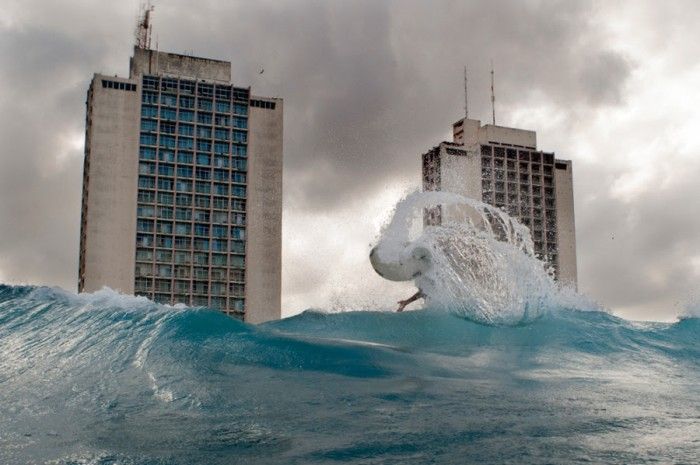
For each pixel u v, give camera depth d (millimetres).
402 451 7000
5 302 14930
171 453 7109
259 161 104750
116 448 7289
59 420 8352
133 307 14070
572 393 9672
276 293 101438
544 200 116438
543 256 114375
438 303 16219
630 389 10109
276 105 107250
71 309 14242
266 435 7629
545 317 15188
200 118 103500
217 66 106312
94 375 10391
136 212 97062
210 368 10547
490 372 11109
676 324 14961
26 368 10930
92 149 96625
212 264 99750
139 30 106688
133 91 100250
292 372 10367
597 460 6648
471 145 114750
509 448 7035
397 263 16812
